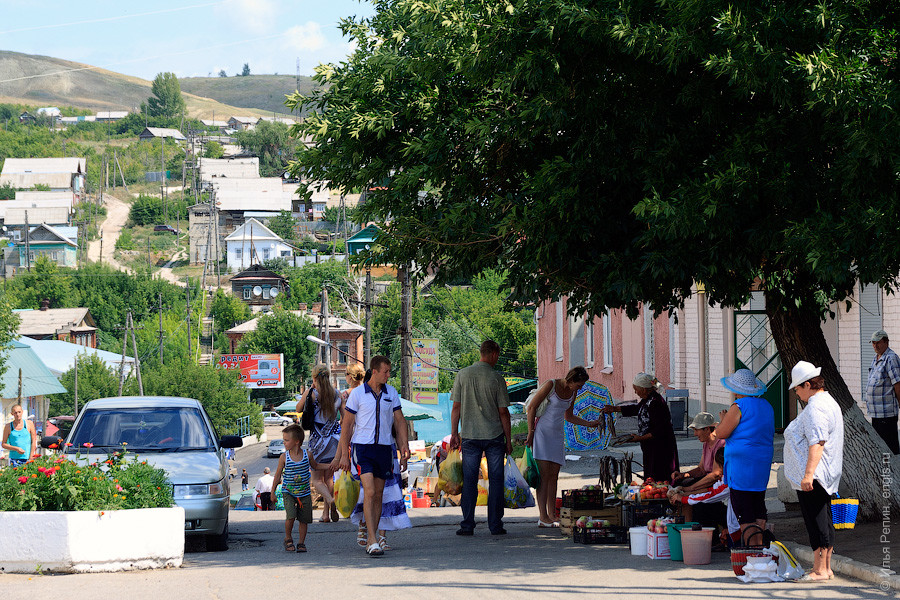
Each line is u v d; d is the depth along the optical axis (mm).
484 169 24156
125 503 21828
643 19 20062
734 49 18531
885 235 18156
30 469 21672
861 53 18453
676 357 53594
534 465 29641
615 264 21219
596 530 23469
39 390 106812
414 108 23984
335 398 30344
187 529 25781
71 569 20469
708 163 20047
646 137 20969
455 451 27641
